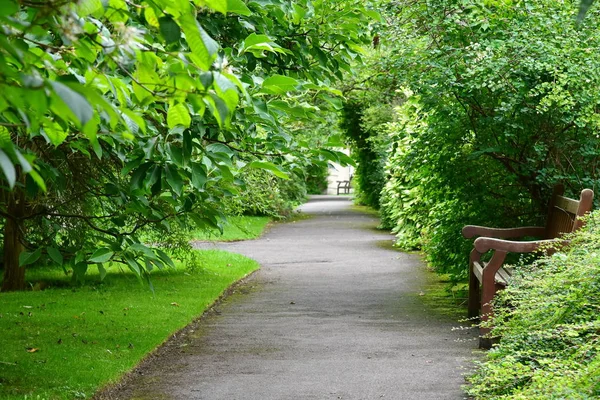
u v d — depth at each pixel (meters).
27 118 2.00
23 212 7.83
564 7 8.80
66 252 4.70
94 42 2.55
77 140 4.45
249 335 7.89
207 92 2.43
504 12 9.30
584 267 5.43
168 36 2.32
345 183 58.91
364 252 17.17
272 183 14.03
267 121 4.50
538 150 8.82
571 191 9.12
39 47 2.55
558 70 8.38
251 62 5.49
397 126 15.47
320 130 16.94
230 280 12.40
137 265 4.08
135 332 7.82
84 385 5.67
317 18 6.16
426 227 12.20
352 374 6.10
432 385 5.71
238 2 2.63
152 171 3.99
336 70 6.57
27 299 10.23
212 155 4.23
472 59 8.88
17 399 5.22
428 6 9.28
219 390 5.68
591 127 8.56
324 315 9.14
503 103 8.46
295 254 17.05
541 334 5.28
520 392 4.41
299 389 5.66
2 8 1.80
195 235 21.00
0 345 7.13
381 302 10.13
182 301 10.05
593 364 4.18
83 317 8.74
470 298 8.72
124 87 2.85
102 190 6.51
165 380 6.04
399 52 9.58
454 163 9.59
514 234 8.84
